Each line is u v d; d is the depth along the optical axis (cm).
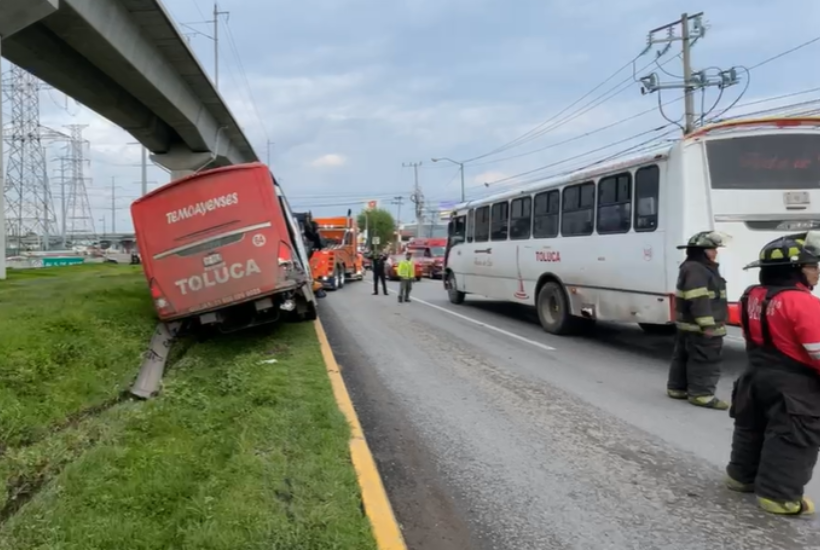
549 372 874
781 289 418
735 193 843
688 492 466
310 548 342
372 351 1032
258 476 429
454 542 392
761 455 440
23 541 350
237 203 909
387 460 530
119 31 1859
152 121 2939
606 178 1012
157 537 349
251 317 995
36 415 569
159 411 596
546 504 446
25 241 8038
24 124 7888
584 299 1093
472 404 705
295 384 684
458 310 1662
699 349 696
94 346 803
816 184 859
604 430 611
